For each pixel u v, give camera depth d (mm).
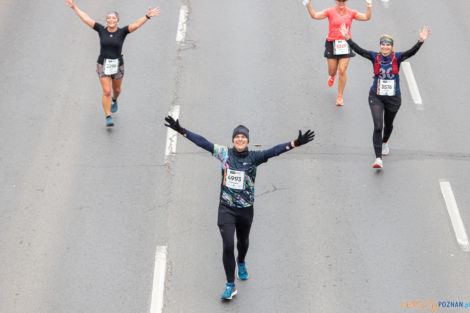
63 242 37844
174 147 45406
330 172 43594
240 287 35344
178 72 52719
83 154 44531
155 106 49062
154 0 61469
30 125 46906
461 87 52062
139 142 45750
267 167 43812
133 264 36562
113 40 44875
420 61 54844
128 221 39375
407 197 41750
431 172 43781
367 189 42312
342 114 48969
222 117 48219
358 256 37469
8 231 38438
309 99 50438
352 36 57188
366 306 34438
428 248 38094
